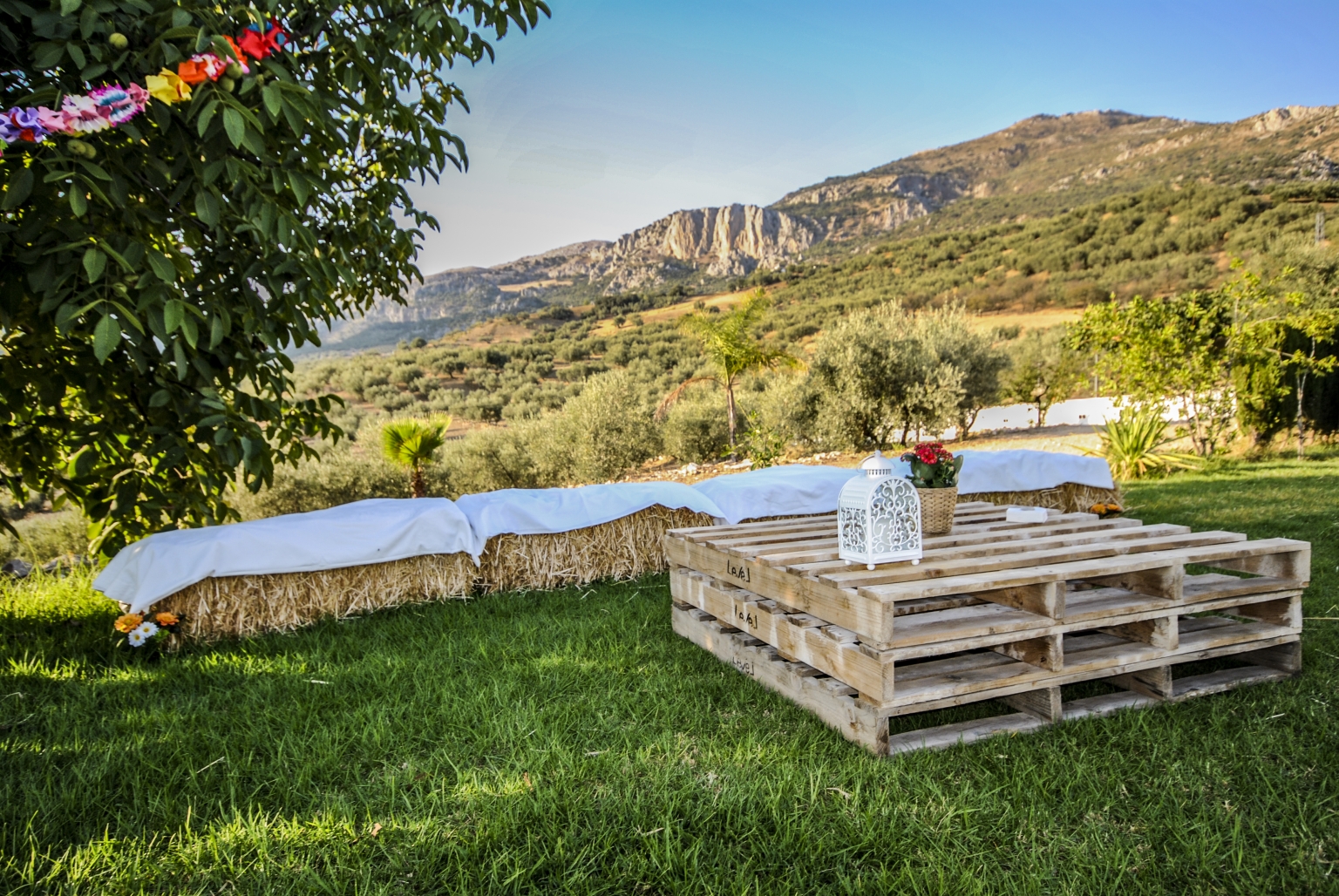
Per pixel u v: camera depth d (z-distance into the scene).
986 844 1.90
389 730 2.64
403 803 2.16
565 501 5.05
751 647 3.13
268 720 2.84
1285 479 8.40
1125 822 1.99
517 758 2.40
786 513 5.54
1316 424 11.05
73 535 8.94
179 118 2.81
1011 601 2.75
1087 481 6.55
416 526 4.48
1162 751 2.34
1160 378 11.29
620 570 5.11
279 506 11.39
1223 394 11.23
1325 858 1.81
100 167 2.55
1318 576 4.31
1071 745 2.39
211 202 2.85
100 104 2.36
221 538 4.02
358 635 3.97
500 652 3.55
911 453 3.33
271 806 2.20
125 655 3.74
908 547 2.77
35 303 3.18
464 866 1.83
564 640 3.73
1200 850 1.81
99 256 2.53
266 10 3.10
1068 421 18.44
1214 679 2.93
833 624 2.70
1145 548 2.92
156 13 2.65
